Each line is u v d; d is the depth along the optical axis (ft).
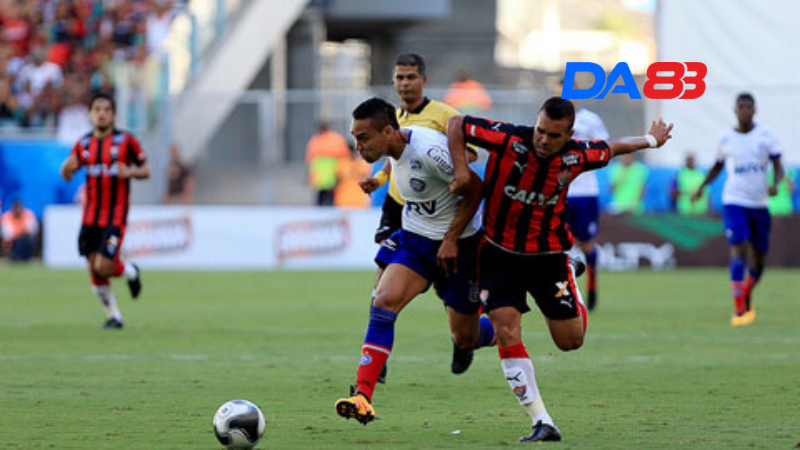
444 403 89.51
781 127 275.59
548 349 124.88
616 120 285.02
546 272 75.82
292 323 155.43
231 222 286.87
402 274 79.36
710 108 277.64
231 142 339.57
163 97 305.12
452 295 82.58
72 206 297.74
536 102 288.10
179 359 117.60
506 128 74.23
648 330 144.66
